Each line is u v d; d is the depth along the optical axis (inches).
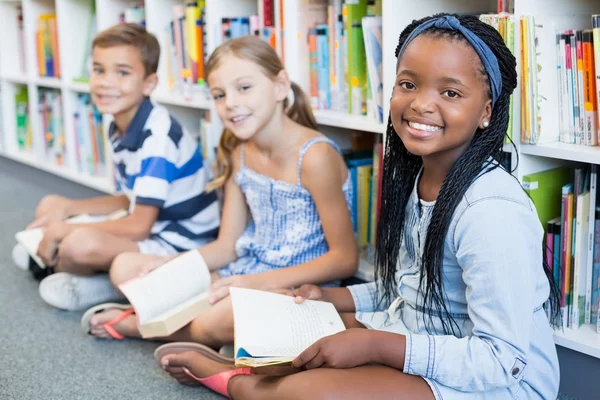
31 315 67.6
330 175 58.2
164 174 67.3
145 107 69.8
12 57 120.6
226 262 64.0
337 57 65.9
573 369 50.8
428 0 57.7
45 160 113.5
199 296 56.8
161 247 68.9
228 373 49.1
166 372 56.2
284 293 53.7
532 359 42.9
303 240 60.4
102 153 99.0
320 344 41.7
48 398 52.4
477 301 40.2
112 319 61.8
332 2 65.8
